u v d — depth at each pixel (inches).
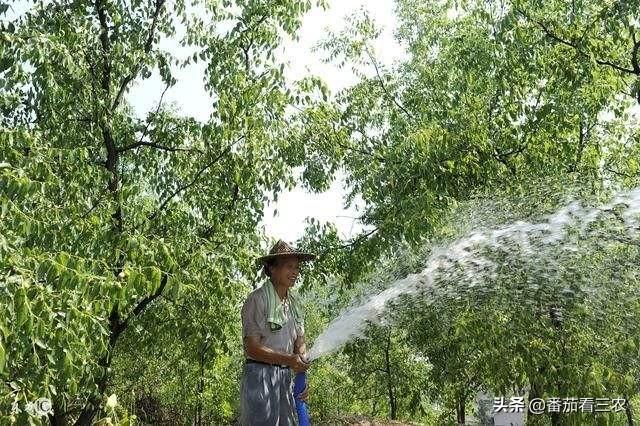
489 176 317.4
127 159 351.6
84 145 315.3
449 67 391.2
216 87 338.0
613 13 306.7
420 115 390.9
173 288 219.0
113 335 318.3
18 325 141.1
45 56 263.0
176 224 317.4
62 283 160.4
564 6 346.6
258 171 320.8
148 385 509.0
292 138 337.7
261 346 138.9
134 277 184.7
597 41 329.1
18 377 170.4
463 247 194.9
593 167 314.3
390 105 407.5
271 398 138.0
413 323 197.0
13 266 150.6
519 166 323.9
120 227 279.3
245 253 302.4
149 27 340.5
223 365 577.6
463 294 182.1
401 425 295.7
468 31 380.2
